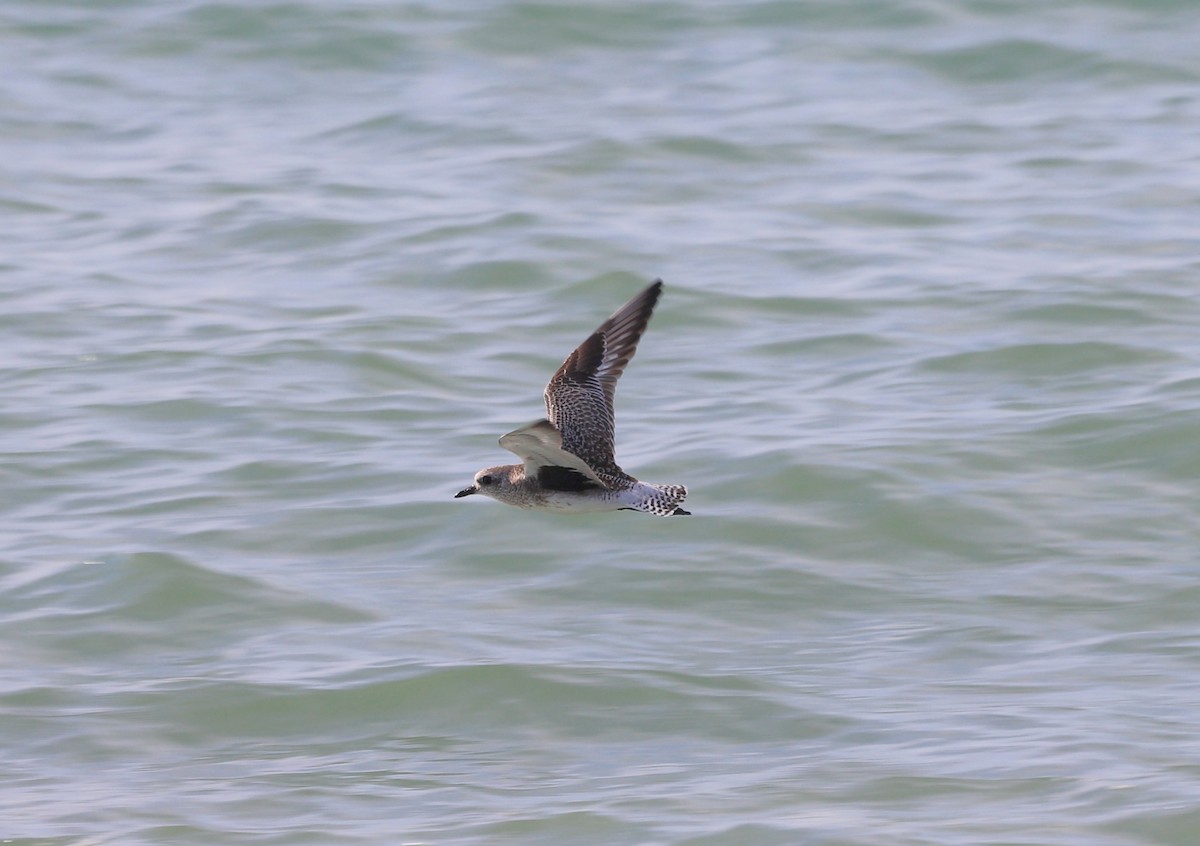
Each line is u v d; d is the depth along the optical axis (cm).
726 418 1964
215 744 1409
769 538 1716
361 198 2692
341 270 2434
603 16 3478
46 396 2044
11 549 1705
